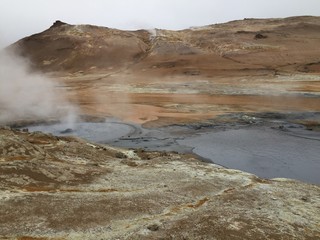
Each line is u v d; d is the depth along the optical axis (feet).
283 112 153.99
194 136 116.98
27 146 68.39
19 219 45.11
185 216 48.78
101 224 45.75
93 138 113.80
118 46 447.83
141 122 138.00
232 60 346.33
